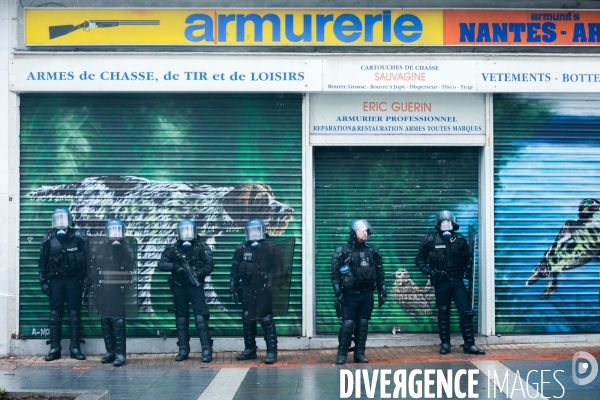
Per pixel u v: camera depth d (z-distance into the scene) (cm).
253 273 1016
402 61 1114
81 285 1077
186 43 1118
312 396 826
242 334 1130
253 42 1120
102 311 1030
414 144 1140
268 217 1131
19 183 1119
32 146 1122
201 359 1056
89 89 1098
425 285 1161
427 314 1159
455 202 1163
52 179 1123
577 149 1148
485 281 1141
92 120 1127
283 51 1127
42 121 1123
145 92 1117
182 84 1100
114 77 1098
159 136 1130
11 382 918
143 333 1124
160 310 1124
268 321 1026
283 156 1134
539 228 1142
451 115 1142
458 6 1138
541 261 1142
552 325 1144
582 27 1147
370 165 1163
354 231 998
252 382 903
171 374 960
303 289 1129
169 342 1121
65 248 1054
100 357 1095
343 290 1013
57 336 1070
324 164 1161
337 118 1137
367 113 1139
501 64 1118
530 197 1143
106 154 1127
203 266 1047
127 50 1119
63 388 879
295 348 1126
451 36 1134
